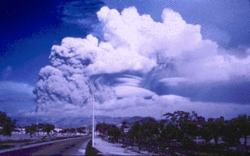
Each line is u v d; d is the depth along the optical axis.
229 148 37.78
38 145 47.12
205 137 43.47
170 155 33.31
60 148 38.88
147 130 53.81
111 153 33.09
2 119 40.69
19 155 25.05
